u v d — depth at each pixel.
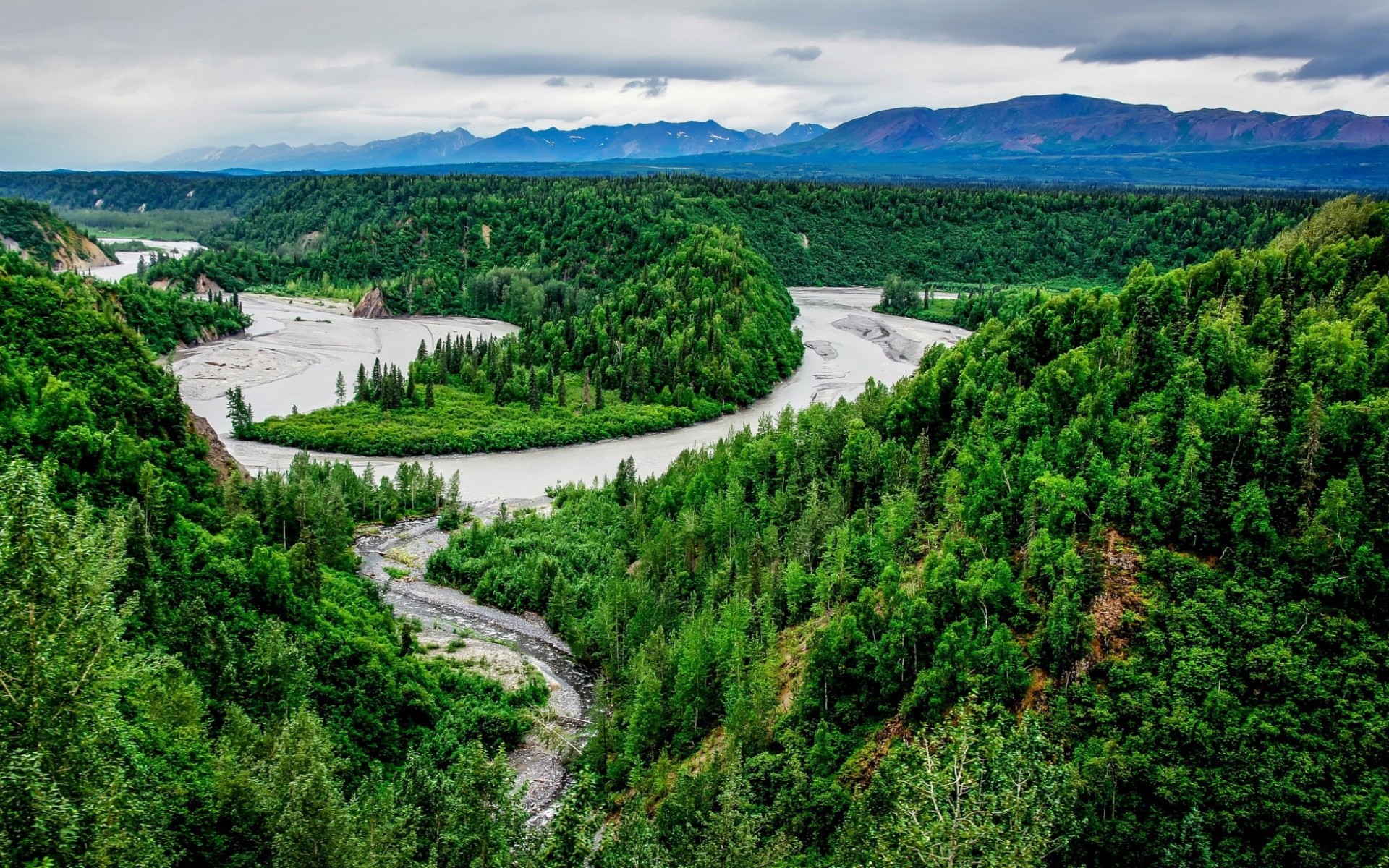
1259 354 76.69
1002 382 92.69
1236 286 88.88
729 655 73.12
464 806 46.84
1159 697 53.84
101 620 38.19
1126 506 64.06
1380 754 49.56
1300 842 47.19
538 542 117.56
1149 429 71.06
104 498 74.38
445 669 84.81
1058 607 57.12
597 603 101.06
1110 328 88.06
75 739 35.88
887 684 61.56
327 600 82.88
